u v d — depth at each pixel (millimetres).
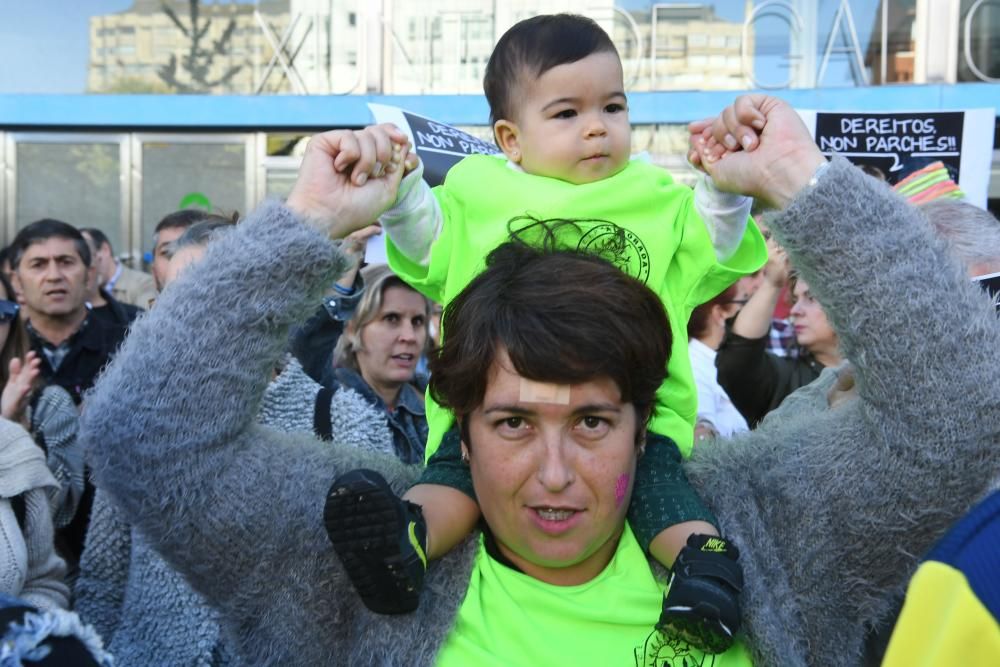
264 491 1729
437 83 10375
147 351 1673
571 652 1720
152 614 2604
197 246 3232
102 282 7688
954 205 2607
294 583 1753
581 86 2230
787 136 1746
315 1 10414
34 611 1515
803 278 1738
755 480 1848
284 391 2904
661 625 1663
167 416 1656
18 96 10203
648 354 1679
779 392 4273
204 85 10539
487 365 1666
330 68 10445
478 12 10273
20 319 3986
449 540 1796
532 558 1732
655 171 2293
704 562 1646
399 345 3775
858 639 1778
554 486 1633
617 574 1815
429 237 2168
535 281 1678
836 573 1737
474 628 1744
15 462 2963
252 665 1775
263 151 10258
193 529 1708
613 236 2076
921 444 1619
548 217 2158
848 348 1682
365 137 1816
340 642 1769
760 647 1701
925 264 1625
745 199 2078
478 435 1709
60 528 3615
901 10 9820
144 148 10367
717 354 4125
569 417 1661
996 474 1619
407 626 1720
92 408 1689
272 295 1687
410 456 3664
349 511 1585
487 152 3785
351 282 3760
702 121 1909
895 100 9461
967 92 9352
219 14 10484
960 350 1596
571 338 1610
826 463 1747
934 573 1103
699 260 2170
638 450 1806
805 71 9914
